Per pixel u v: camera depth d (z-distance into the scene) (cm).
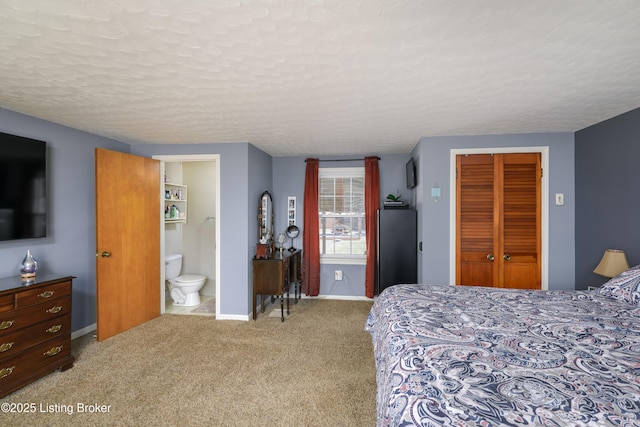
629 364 117
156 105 251
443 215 353
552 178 337
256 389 225
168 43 158
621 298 207
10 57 173
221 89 218
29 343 227
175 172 490
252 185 398
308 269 475
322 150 438
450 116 282
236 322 369
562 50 168
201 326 355
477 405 92
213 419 192
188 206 503
